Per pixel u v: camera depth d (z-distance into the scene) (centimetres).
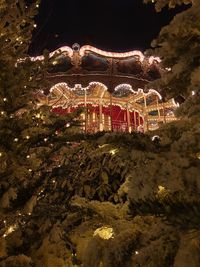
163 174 259
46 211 514
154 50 336
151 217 336
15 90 605
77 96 1698
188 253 251
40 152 564
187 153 266
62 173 483
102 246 296
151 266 271
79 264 507
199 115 282
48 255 557
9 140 569
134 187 262
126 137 282
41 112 634
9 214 515
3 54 671
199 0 305
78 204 410
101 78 1484
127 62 1525
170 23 308
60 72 1446
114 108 1955
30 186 511
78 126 600
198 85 280
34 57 821
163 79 338
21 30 718
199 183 254
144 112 1866
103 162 375
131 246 283
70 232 485
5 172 546
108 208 364
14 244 566
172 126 288
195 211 240
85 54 1489
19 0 715
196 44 315
